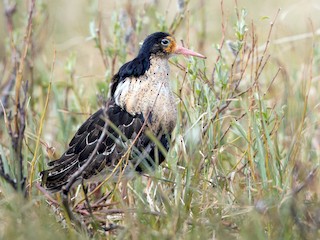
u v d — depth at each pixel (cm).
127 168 1083
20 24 1805
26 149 1109
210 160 1107
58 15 1994
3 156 1055
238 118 1164
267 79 1359
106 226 1011
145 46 1122
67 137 1296
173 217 970
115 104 1114
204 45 1580
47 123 1402
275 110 1235
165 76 1127
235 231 999
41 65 1566
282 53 1512
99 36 1346
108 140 1086
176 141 1147
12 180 998
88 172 1080
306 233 955
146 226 991
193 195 1076
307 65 1428
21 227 950
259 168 1107
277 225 975
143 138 1097
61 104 1468
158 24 1353
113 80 1137
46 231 948
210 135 1119
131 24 1420
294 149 1159
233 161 1227
